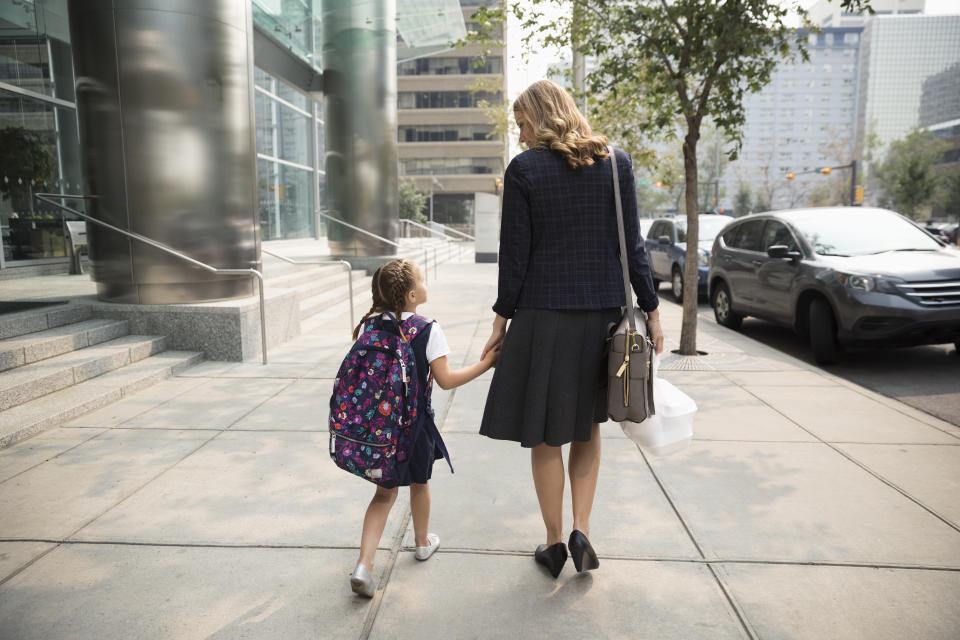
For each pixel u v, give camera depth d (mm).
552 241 2291
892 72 141250
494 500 3303
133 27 6168
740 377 5996
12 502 3240
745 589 2469
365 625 2244
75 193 11461
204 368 6281
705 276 11883
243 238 7090
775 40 6508
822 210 8125
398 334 2297
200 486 3453
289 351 7164
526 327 2330
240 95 6895
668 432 2477
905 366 6848
